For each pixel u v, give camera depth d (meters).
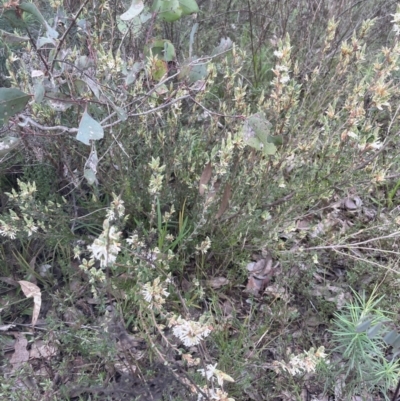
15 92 1.42
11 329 1.96
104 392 1.63
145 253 1.82
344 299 2.18
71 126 2.09
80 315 1.81
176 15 1.82
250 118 1.67
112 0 2.27
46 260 2.15
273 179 2.09
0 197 2.28
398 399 1.91
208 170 1.83
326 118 1.98
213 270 2.22
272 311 1.99
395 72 2.75
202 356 1.47
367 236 2.38
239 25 3.43
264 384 1.79
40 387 1.75
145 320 1.70
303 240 2.43
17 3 1.44
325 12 2.98
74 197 2.21
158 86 1.75
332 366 1.88
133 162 2.24
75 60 1.77
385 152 2.44
